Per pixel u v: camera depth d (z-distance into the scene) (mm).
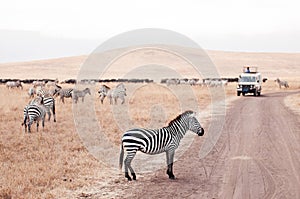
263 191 7699
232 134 14688
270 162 10180
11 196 7211
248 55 124375
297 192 7629
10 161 9883
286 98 34656
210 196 7391
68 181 8242
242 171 9281
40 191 7531
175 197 7312
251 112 22547
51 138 12805
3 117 17516
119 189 7824
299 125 17234
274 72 97500
